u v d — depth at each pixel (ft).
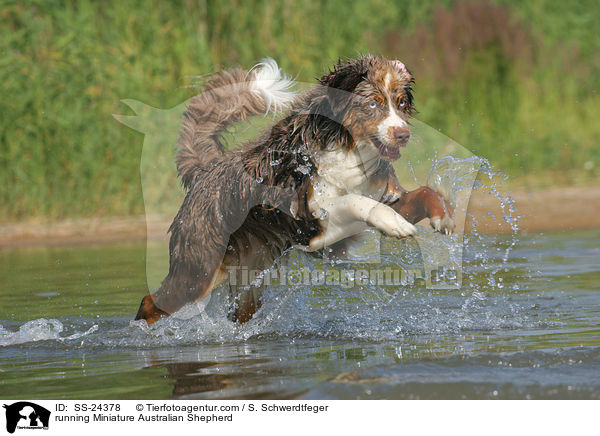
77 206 63.82
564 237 50.62
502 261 41.55
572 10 87.10
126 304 33.09
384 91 27.55
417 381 19.62
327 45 73.61
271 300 30.60
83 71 66.44
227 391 19.84
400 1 80.69
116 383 21.17
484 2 81.05
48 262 46.06
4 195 63.41
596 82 85.71
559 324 26.61
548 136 77.41
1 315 31.30
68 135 65.31
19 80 65.31
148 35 69.21
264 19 73.15
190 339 26.94
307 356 23.31
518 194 65.57
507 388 19.06
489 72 78.38
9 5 66.49
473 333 25.77
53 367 23.41
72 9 69.21
